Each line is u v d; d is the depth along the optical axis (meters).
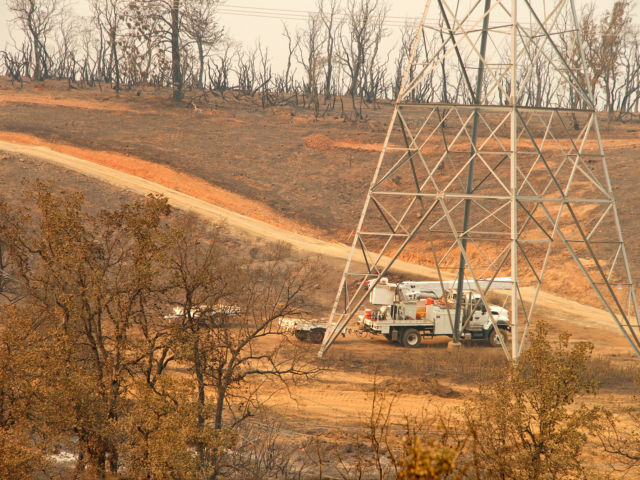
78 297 13.54
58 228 13.75
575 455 10.34
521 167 65.62
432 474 4.44
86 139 65.50
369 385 22.86
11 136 62.06
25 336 12.91
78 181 50.91
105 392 12.55
